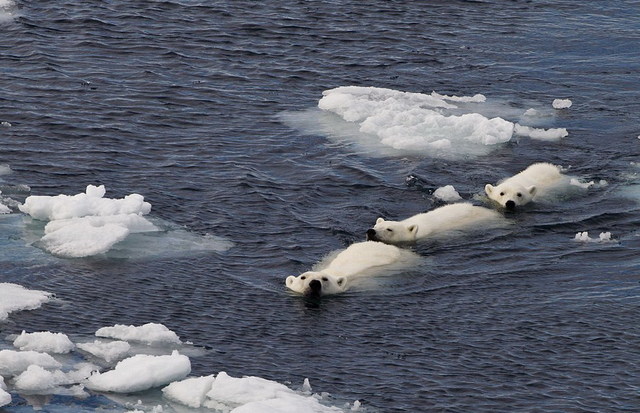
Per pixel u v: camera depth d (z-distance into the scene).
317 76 88.94
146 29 95.69
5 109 78.31
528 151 76.19
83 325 51.00
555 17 104.06
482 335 51.28
